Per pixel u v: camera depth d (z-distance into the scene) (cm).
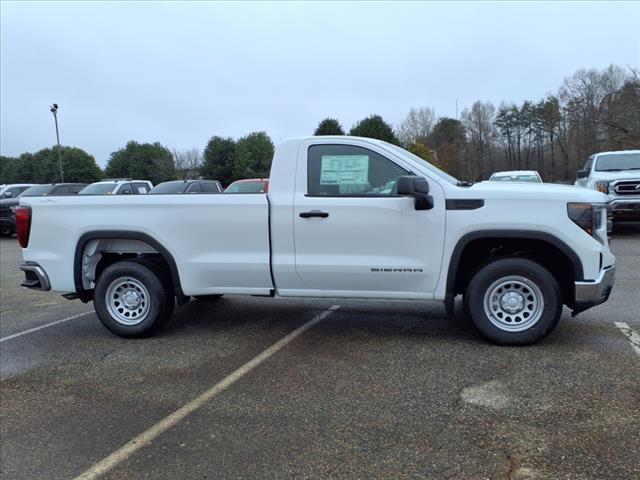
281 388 389
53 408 373
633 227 1425
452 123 7488
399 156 470
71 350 505
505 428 315
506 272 450
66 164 6594
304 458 292
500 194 443
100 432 334
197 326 571
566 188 454
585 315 559
